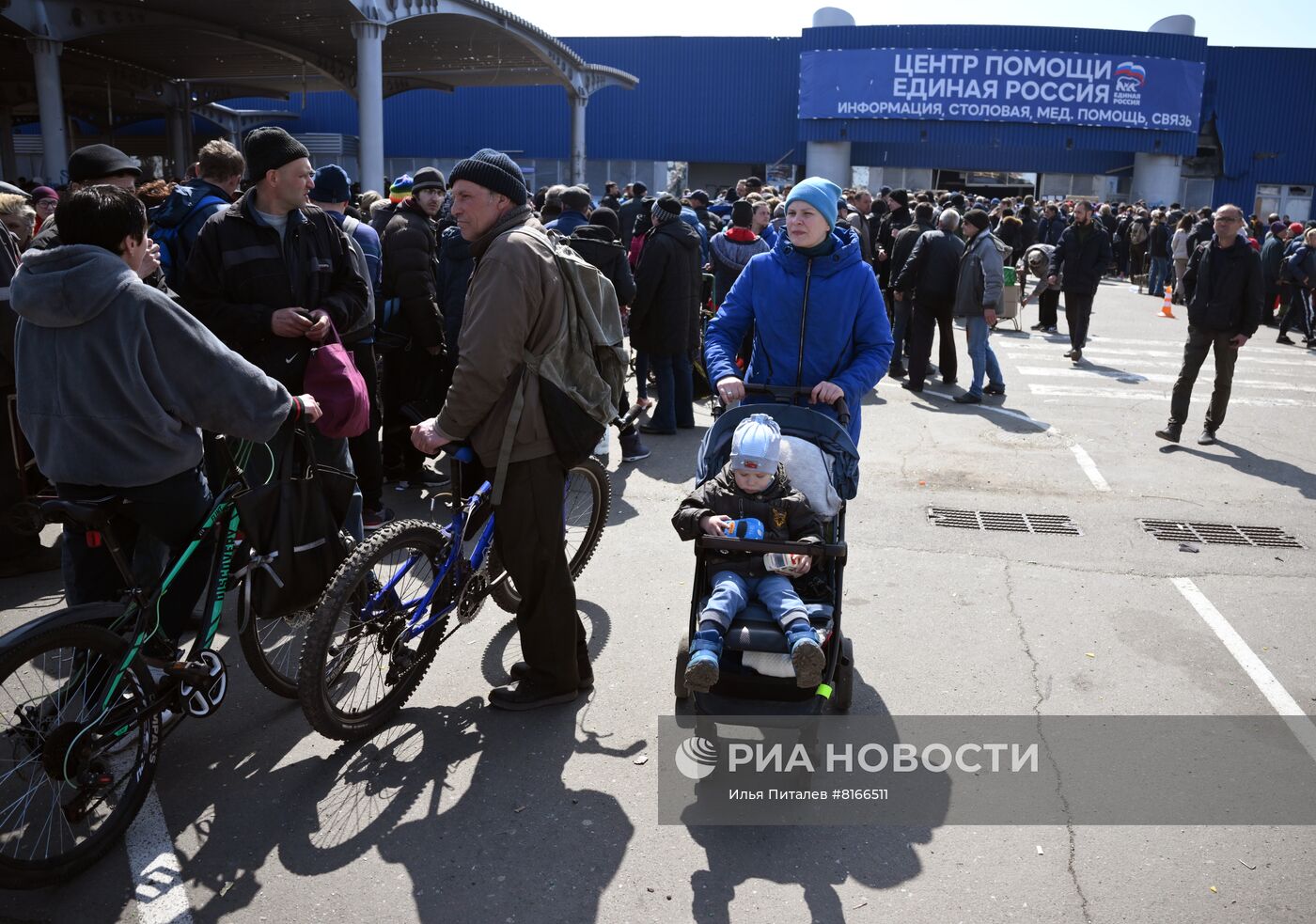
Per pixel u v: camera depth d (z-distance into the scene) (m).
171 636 3.49
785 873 3.10
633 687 4.20
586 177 40.94
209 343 3.28
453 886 3.01
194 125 39.03
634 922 2.88
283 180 4.10
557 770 3.61
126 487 3.27
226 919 2.87
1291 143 38.81
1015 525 6.30
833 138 36.56
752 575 3.52
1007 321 16.36
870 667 4.41
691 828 3.30
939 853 3.21
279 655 4.32
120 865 3.09
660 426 8.38
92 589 3.61
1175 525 6.37
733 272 9.18
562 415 3.65
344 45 25.94
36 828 3.20
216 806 3.38
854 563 5.61
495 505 3.72
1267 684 4.34
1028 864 3.16
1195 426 9.13
